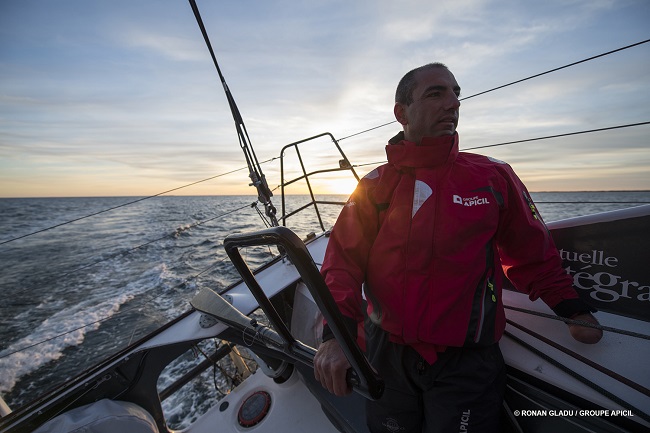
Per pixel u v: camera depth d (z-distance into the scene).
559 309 0.95
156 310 5.71
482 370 0.89
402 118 1.05
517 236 0.95
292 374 1.90
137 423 1.41
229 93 2.37
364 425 1.34
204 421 1.82
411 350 0.91
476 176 0.88
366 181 0.98
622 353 0.94
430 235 0.84
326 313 0.54
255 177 2.51
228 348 2.39
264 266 2.38
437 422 0.90
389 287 0.88
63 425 1.29
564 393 0.90
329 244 0.95
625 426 0.81
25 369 4.09
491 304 0.88
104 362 1.57
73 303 6.49
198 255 9.84
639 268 1.04
